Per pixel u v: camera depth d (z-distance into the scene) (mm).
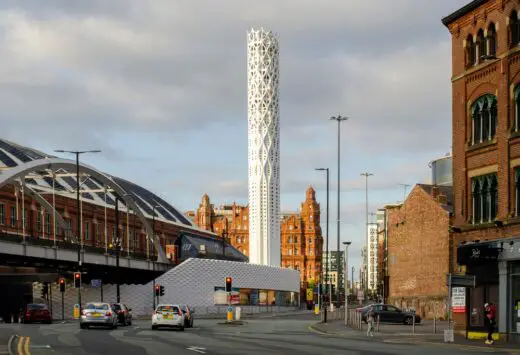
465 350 32000
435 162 96938
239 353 27453
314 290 197750
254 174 168625
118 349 28859
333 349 30641
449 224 76250
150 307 107562
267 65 168750
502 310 39062
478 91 43031
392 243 90062
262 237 167625
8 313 84500
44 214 104438
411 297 84312
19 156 108938
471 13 43469
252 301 131125
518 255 37875
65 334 40344
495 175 41469
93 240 117438
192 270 115125
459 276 38562
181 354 26625
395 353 28750
